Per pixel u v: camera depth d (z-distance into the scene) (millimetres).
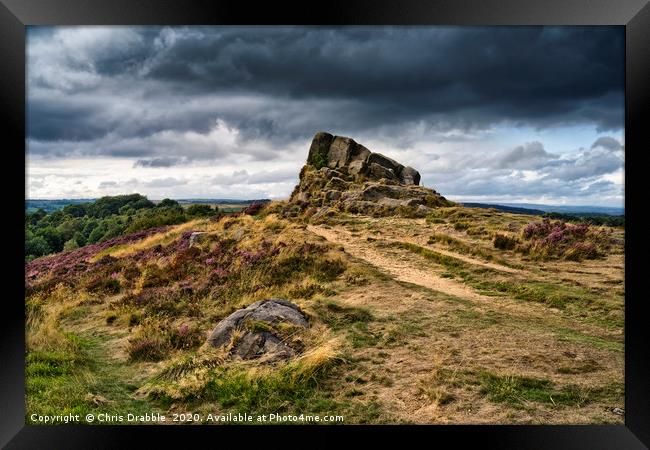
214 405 7172
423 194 33094
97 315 12898
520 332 8625
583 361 7535
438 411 6523
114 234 38438
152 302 12727
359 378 7320
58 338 10250
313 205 35562
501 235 16812
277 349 7930
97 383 8156
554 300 10391
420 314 9719
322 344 8039
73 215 43125
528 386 6930
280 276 13789
